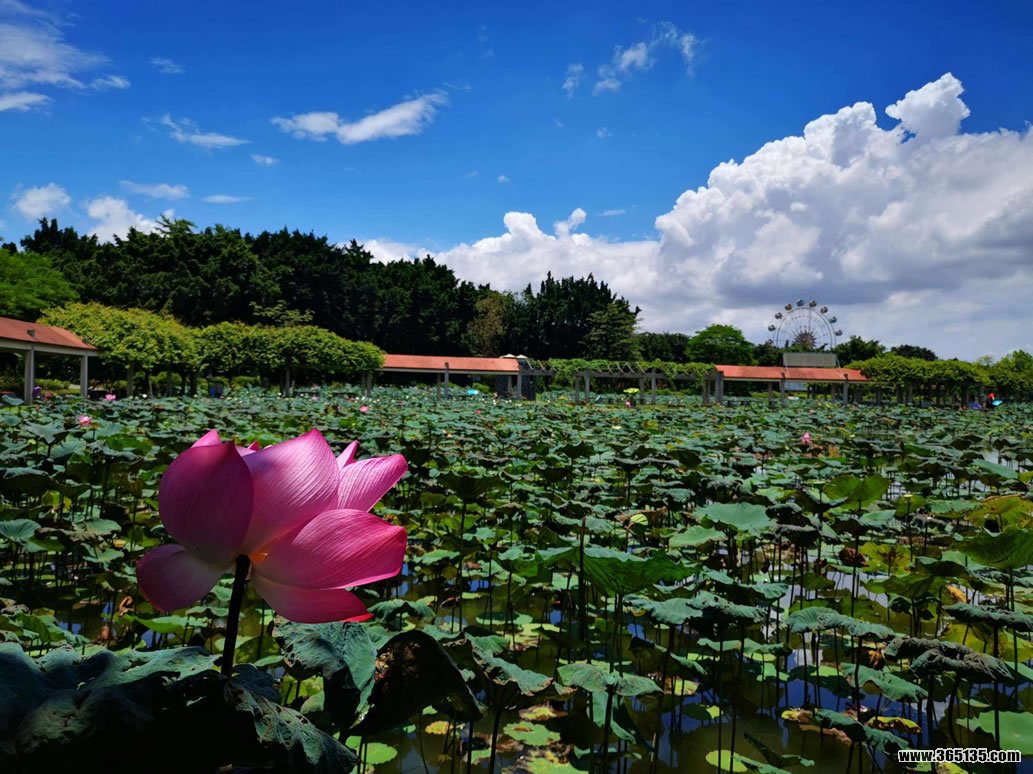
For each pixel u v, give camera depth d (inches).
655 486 271.0
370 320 2447.1
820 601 205.3
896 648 129.3
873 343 3464.6
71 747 35.0
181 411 710.5
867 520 219.1
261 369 1537.9
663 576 113.7
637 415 898.1
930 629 208.5
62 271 1952.5
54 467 268.2
